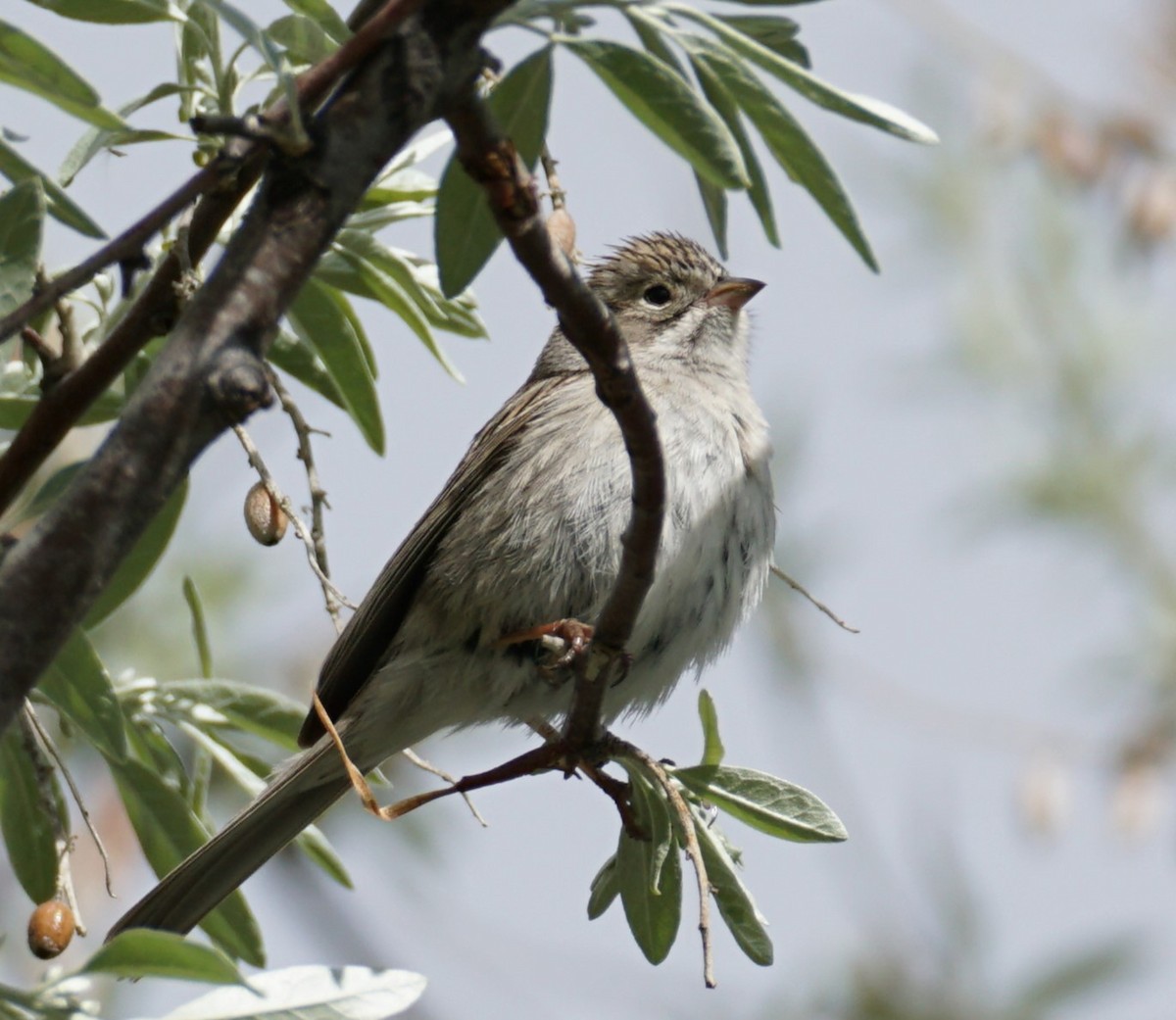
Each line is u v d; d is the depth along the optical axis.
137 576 7.17
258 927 7.35
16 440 6.35
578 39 5.21
